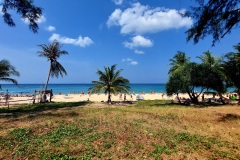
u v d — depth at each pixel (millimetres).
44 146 8617
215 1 6438
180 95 59281
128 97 50625
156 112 17766
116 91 29359
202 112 17469
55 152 8062
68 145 8773
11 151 8180
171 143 9461
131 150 8562
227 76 27594
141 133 10711
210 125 13633
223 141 10242
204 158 8023
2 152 8062
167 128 12062
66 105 26234
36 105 26375
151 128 11734
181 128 12578
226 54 27656
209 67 28312
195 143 9688
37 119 13930
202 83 26844
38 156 7758
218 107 21594
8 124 12289
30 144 8820
